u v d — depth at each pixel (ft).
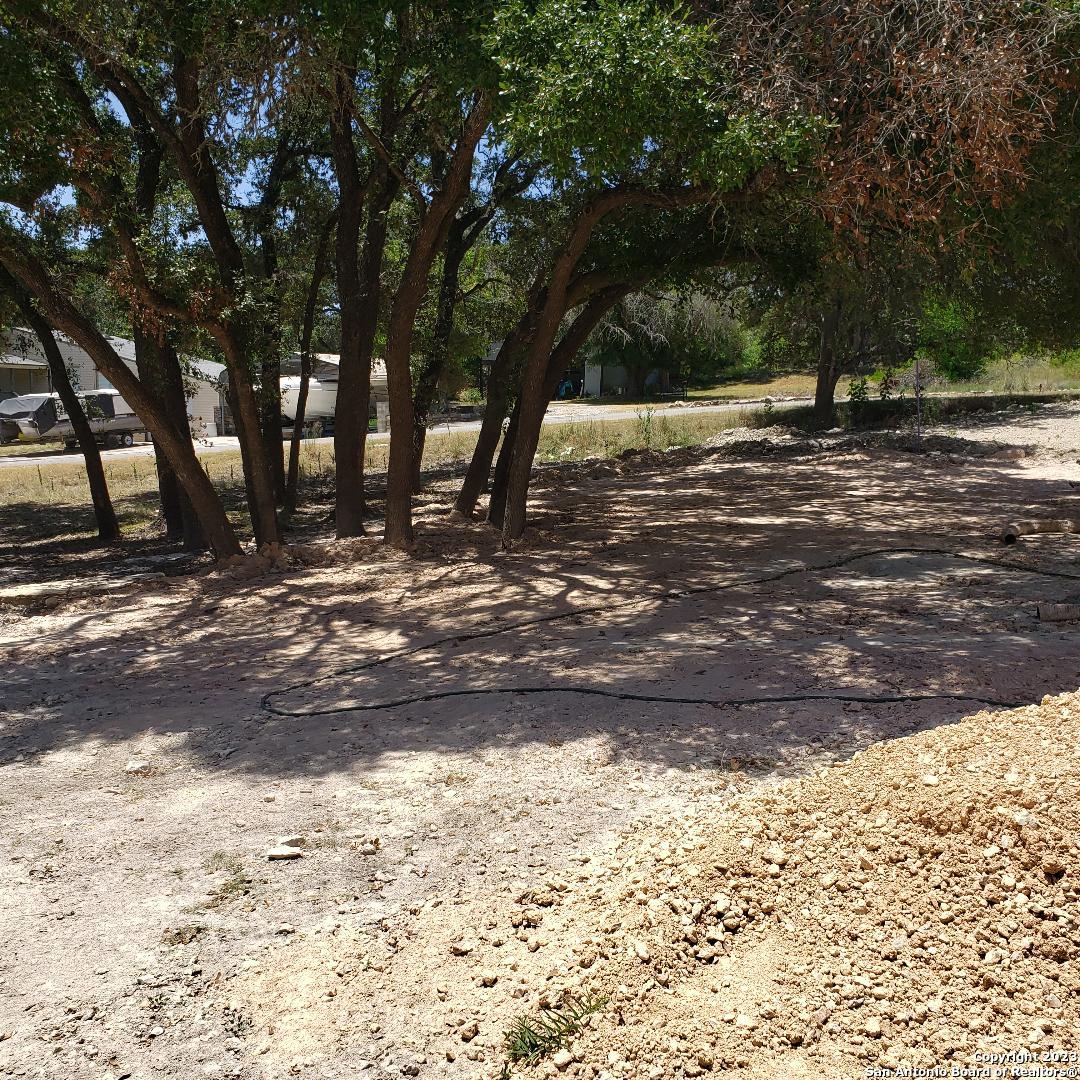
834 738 17.10
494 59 30.96
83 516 80.18
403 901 12.89
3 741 22.03
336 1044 10.18
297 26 32.60
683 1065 9.13
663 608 30.63
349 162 46.88
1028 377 122.72
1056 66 28.04
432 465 95.40
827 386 98.63
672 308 137.49
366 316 48.44
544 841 14.21
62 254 49.57
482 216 59.93
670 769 16.46
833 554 39.11
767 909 11.08
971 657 21.27
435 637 29.66
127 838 15.69
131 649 31.55
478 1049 9.82
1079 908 10.23
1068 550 36.73
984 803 11.59
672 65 28.55
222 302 43.60
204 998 11.12
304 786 17.40
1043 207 33.12
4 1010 11.14
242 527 66.74
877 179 28.71
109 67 41.09
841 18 29.76
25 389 166.81
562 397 211.20
